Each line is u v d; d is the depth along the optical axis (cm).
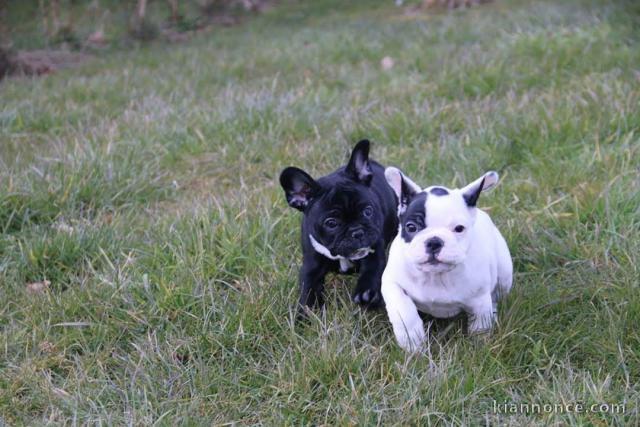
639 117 256
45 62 489
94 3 623
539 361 181
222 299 201
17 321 200
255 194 240
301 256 213
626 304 189
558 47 343
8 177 247
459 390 174
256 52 437
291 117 287
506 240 212
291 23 596
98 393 180
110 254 221
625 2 410
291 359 181
